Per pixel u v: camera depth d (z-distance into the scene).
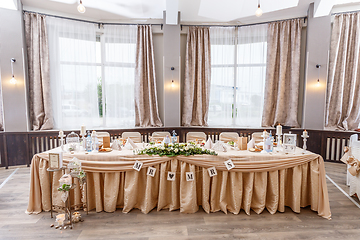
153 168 2.48
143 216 2.46
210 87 5.27
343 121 4.54
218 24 5.20
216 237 2.07
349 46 4.39
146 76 5.11
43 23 4.41
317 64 4.57
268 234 2.12
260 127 5.09
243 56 5.16
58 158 2.27
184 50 5.33
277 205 2.54
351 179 2.99
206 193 2.53
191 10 4.69
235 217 2.45
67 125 4.81
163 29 4.94
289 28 4.78
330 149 4.56
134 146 2.87
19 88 4.24
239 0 4.40
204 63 5.18
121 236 2.07
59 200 2.52
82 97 4.87
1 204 2.73
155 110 5.20
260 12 3.06
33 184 2.51
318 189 2.51
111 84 5.04
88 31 4.84
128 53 5.05
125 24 5.00
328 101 4.63
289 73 4.88
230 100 5.27
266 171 2.46
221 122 5.31
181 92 5.38
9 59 4.13
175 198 2.56
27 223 2.29
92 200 2.60
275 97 5.01
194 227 2.24
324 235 2.10
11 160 4.29
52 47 4.57
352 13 4.33
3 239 2.01
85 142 2.79
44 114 4.55
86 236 2.07
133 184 2.51
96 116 5.04
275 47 4.86
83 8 2.96
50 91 4.57
